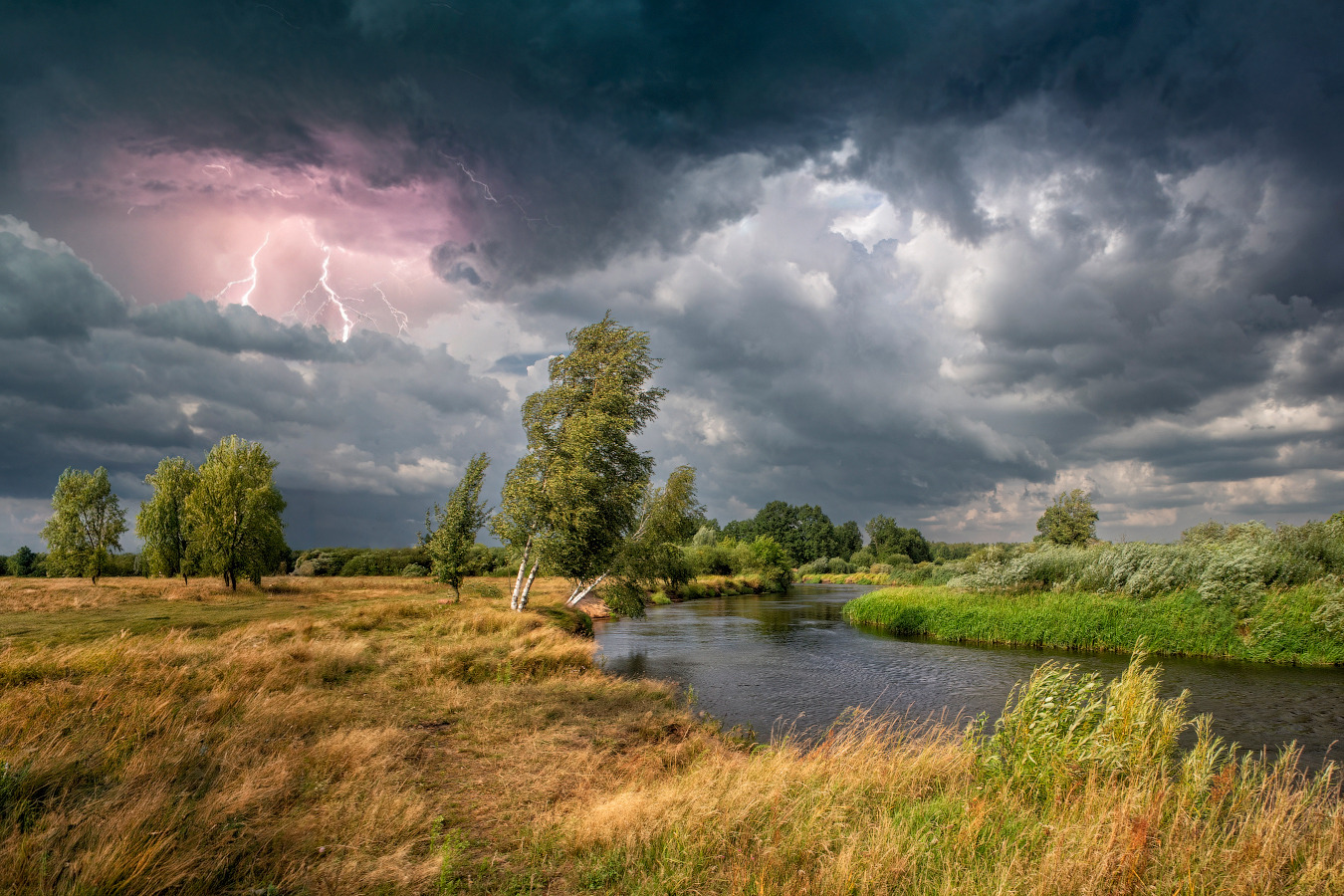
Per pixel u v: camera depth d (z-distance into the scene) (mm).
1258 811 6074
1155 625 21844
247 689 11023
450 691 12406
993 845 5277
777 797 6254
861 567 115000
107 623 21266
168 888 4406
